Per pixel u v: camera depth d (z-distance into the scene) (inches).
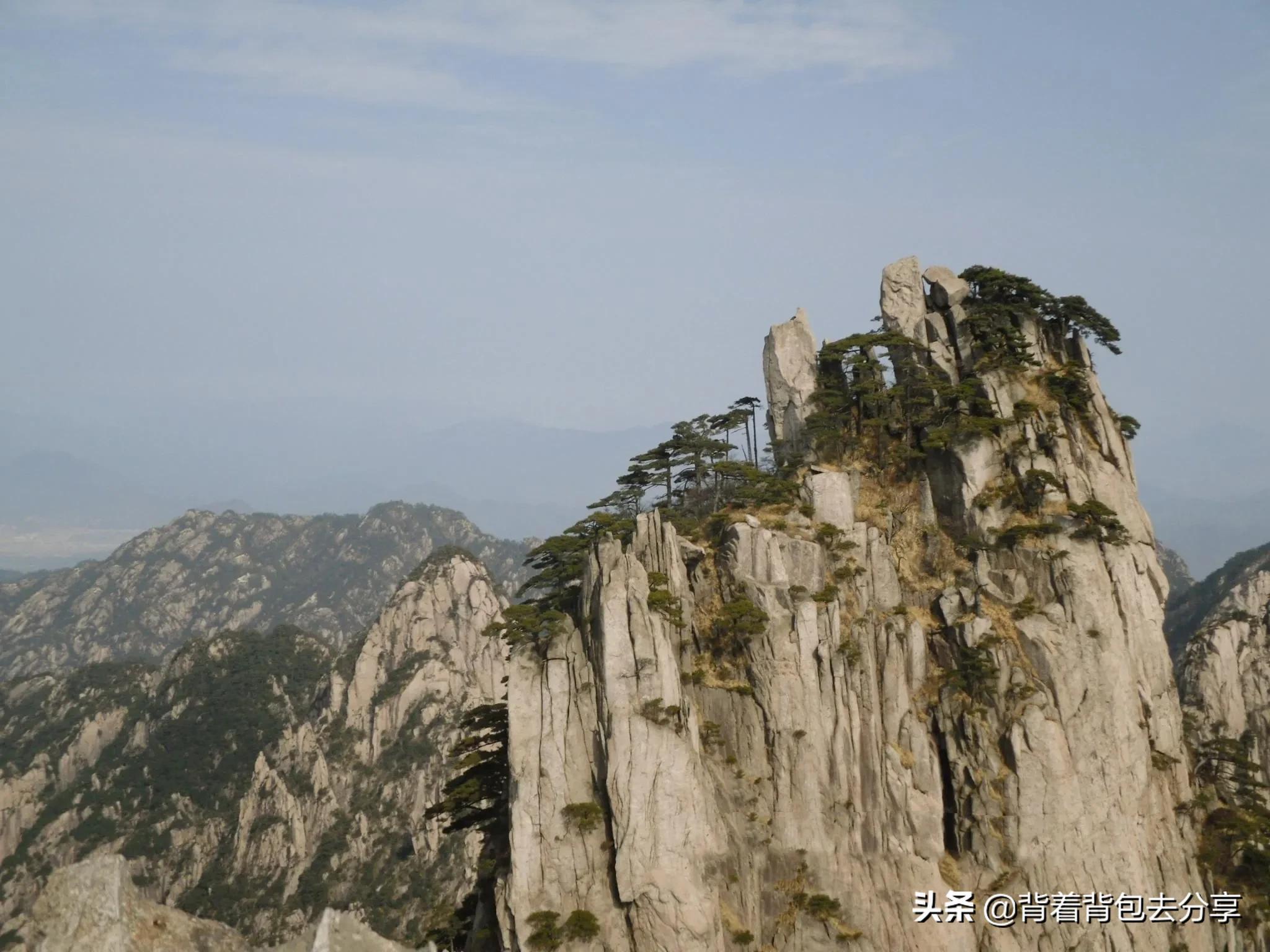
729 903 3912.4
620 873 3651.6
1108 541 4699.8
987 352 5088.6
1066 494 4776.1
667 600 4057.6
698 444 4923.7
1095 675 4478.3
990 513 4707.2
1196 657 7106.3
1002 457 4813.0
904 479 4896.7
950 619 4547.2
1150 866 4478.3
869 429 5039.4
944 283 5300.2
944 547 4724.4
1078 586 4542.3
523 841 3720.5
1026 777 4306.1
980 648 4456.2
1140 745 4527.6
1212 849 4798.2
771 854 4035.4
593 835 3735.2
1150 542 5054.1
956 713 4407.0
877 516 4790.8
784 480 4781.0
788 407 5157.5
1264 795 5305.1
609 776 3727.9
